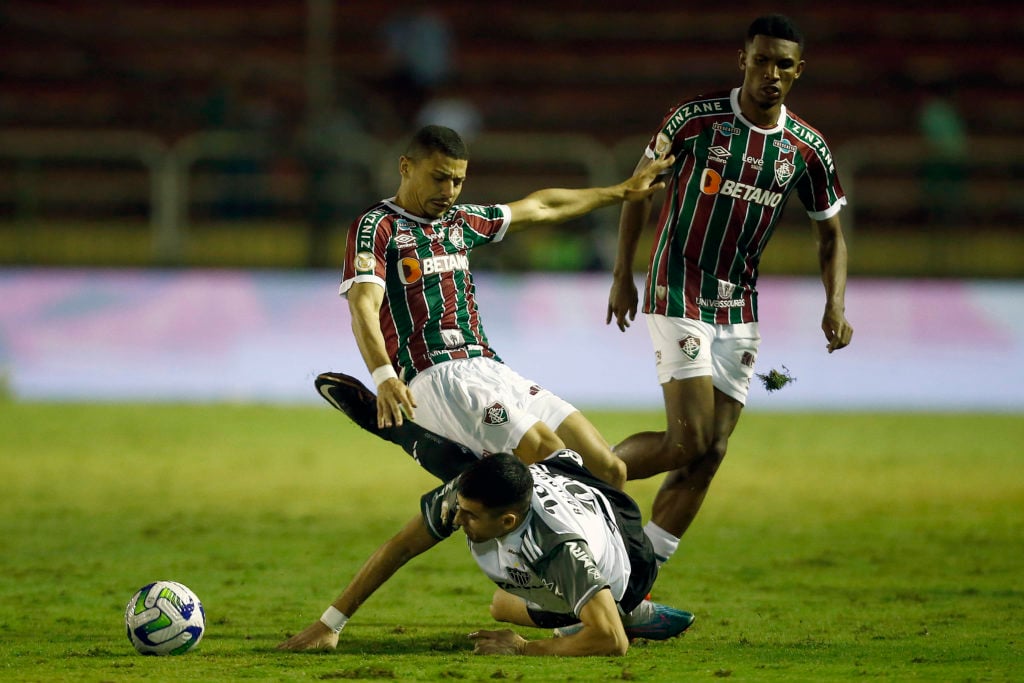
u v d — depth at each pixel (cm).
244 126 6612
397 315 1916
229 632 1845
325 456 4009
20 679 1496
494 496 1578
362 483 3528
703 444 2125
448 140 1867
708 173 2139
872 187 6431
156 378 5194
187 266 5797
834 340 2183
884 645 1756
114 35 7631
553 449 1825
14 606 2031
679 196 2175
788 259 6075
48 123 6894
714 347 2178
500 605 1878
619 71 7500
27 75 7281
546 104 7269
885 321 5309
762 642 1783
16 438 4184
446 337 1909
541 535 1625
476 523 1603
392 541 1708
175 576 2309
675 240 2173
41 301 5194
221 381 5209
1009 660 1641
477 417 1845
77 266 5806
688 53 7694
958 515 3073
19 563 2409
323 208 5759
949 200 5850
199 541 2673
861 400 5272
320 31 6825
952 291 5331
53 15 7706
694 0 7925
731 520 3005
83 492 3281
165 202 5719
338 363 5212
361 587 1709
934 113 6681
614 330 5209
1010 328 5300
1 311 5166
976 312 5319
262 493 3331
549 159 5872
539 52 7731
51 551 2534
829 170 2194
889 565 2470
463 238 1952
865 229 6188
